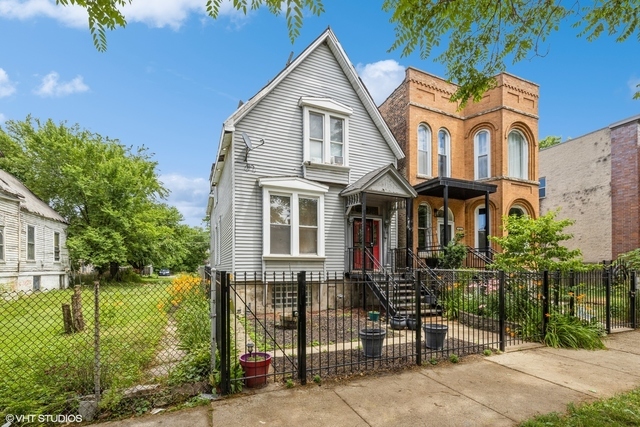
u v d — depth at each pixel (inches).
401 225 537.0
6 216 579.8
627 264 474.9
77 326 257.3
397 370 197.6
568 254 345.4
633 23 164.4
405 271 454.3
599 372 198.2
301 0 91.5
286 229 429.1
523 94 586.9
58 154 878.4
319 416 142.5
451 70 190.1
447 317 337.1
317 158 457.4
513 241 368.5
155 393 153.5
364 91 487.8
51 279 743.7
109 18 97.8
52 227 761.6
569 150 757.3
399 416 143.2
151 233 890.1
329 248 454.0
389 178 446.6
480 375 191.6
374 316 248.4
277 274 416.2
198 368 175.6
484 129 582.6
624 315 330.0
